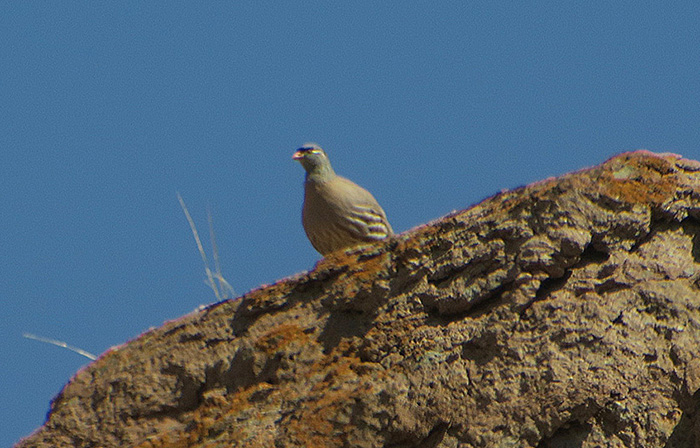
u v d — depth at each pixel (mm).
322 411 13109
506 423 12430
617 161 13773
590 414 12281
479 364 12867
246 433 13398
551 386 12422
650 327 12641
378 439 12758
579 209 13367
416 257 13719
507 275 13242
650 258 13203
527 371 12609
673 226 13492
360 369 13367
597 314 12750
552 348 12641
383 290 13742
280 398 13586
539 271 13148
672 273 13062
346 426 12922
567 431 12359
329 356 13719
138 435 14312
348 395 13086
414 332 13367
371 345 13508
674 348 12430
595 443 12188
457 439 12539
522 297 13039
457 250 13555
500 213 13602
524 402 12469
